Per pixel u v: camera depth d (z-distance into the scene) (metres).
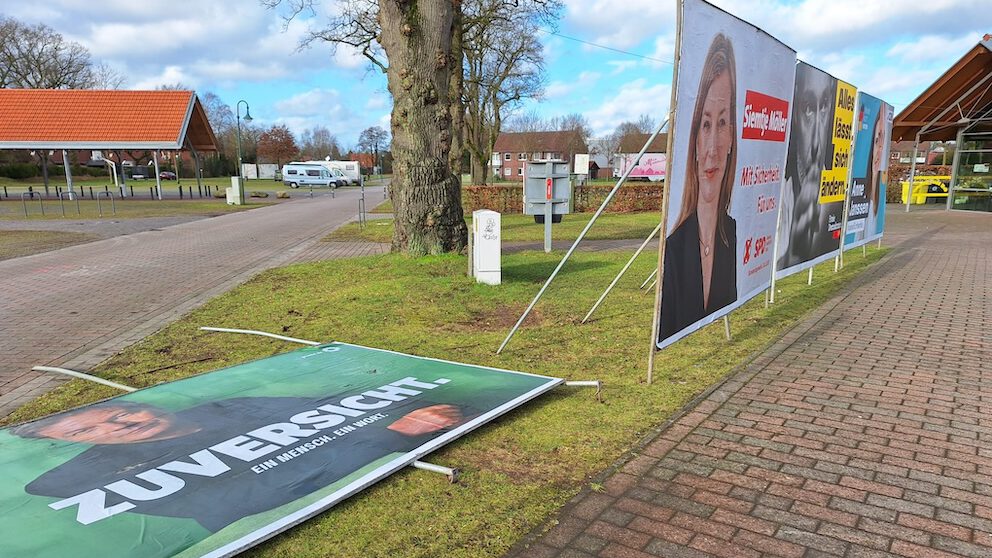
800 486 3.00
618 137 86.38
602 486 3.00
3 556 2.24
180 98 37.91
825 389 4.38
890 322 6.37
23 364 5.35
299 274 9.32
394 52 9.29
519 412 3.95
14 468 2.98
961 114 22.77
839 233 8.85
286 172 63.03
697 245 4.68
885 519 2.70
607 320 6.52
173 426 3.49
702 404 4.09
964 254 11.69
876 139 10.12
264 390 4.10
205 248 14.04
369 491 2.93
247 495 2.72
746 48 4.96
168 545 2.33
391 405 3.81
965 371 4.78
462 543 2.53
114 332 6.46
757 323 6.38
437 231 9.62
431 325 6.37
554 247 13.20
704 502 2.85
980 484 3.01
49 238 16.38
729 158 4.98
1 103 36.72
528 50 30.03
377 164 87.25
